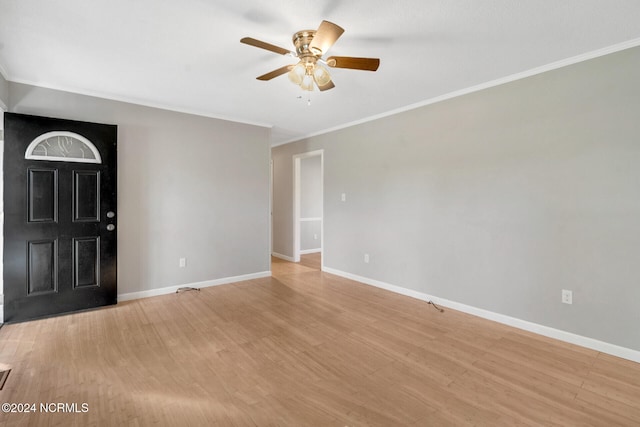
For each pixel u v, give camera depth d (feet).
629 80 7.68
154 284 12.69
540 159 9.17
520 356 8.00
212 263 14.17
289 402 6.19
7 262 9.69
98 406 5.99
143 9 6.29
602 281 8.18
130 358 7.78
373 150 14.20
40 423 5.52
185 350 8.22
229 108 13.05
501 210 10.04
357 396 6.40
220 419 5.69
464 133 10.91
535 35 7.32
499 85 9.97
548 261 9.09
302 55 7.11
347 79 9.92
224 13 6.45
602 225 8.15
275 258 20.92
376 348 8.41
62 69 9.18
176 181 13.08
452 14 6.48
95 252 11.05
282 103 12.35
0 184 10.18
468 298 10.96
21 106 9.96
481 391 6.57
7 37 7.36
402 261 13.12
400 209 13.14
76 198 10.67
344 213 15.81
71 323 9.86
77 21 6.71
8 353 7.95
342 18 6.63
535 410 6.00
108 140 11.19
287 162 19.99
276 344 8.60
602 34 7.29
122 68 9.11
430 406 6.10
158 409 5.93
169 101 12.16
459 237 11.18
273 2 6.08
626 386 6.74
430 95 11.51
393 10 6.35
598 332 8.27
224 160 14.38
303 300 12.30
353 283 14.78
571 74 8.55
